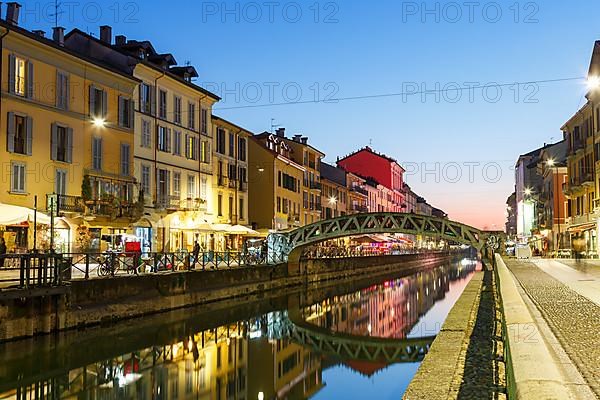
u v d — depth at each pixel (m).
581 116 54.53
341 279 64.06
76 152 38.25
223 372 20.34
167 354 22.67
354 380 19.78
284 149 75.12
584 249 47.31
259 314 35.56
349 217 51.75
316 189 83.00
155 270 31.66
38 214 29.28
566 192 58.12
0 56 32.81
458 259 164.00
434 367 10.55
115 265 30.36
